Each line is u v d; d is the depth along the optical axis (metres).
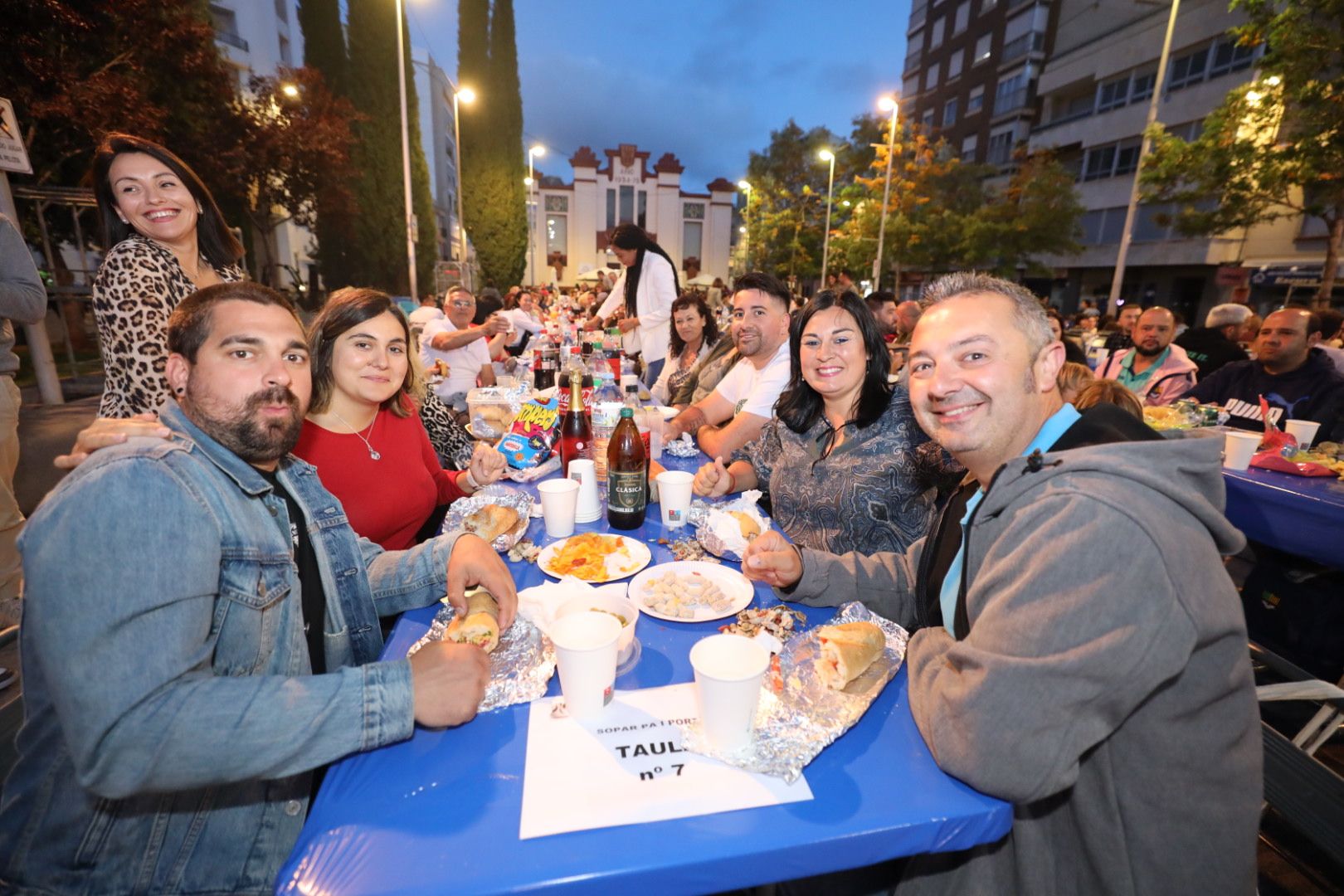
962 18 27.36
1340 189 9.79
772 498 2.05
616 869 0.69
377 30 18.67
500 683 0.99
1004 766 0.76
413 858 0.70
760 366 2.98
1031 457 0.96
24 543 0.72
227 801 0.88
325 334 1.66
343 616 1.22
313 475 1.24
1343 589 2.53
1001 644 0.82
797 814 0.77
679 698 0.98
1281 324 3.47
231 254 2.08
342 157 15.79
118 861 0.84
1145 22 18.58
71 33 8.52
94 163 1.74
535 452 2.19
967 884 0.97
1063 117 22.11
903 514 1.79
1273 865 1.77
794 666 1.04
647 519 1.80
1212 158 11.21
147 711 0.71
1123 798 0.90
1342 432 3.29
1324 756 2.21
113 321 1.69
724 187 38.62
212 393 0.92
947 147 21.70
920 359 1.06
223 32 21.08
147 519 0.76
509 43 24.44
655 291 4.99
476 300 6.98
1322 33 9.16
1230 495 2.58
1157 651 0.76
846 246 22.00
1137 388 4.39
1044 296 23.06
